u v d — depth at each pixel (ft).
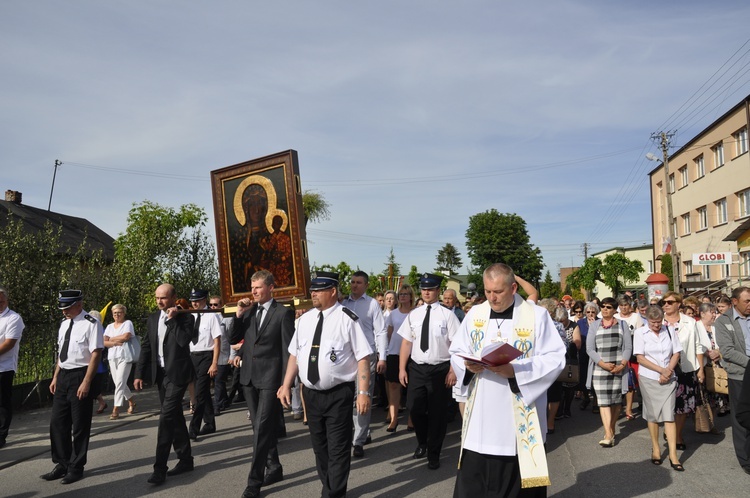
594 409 32.12
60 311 36.63
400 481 19.48
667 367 21.01
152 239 52.24
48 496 18.21
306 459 22.27
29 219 89.45
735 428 20.26
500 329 12.71
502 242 184.24
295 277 23.91
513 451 12.10
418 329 21.70
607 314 24.45
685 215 105.09
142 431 27.78
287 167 24.03
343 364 16.56
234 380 34.99
